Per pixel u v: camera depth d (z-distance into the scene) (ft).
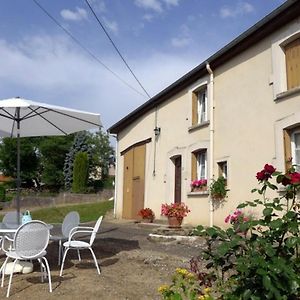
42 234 16.66
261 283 9.66
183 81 41.68
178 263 21.90
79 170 108.99
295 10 27.53
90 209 72.02
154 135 48.65
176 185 44.01
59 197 93.04
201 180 38.11
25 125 26.73
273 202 10.81
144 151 51.26
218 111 36.37
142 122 52.47
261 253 9.82
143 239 32.99
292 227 9.78
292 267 9.70
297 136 28.53
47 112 24.14
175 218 36.50
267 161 29.78
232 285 10.48
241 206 11.13
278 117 29.09
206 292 10.49
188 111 41.34
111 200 87.61
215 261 10.78
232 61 34.86
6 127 26.89
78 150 140.05
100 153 155.43
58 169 141.38
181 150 42.22
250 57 32.63
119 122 57.57
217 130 36.27
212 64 36.96
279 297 9.08
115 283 17.40
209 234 10.71
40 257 16.79
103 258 23.41
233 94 34.42
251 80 32.30
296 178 10.44
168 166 44.73
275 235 10.12
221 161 35.17
